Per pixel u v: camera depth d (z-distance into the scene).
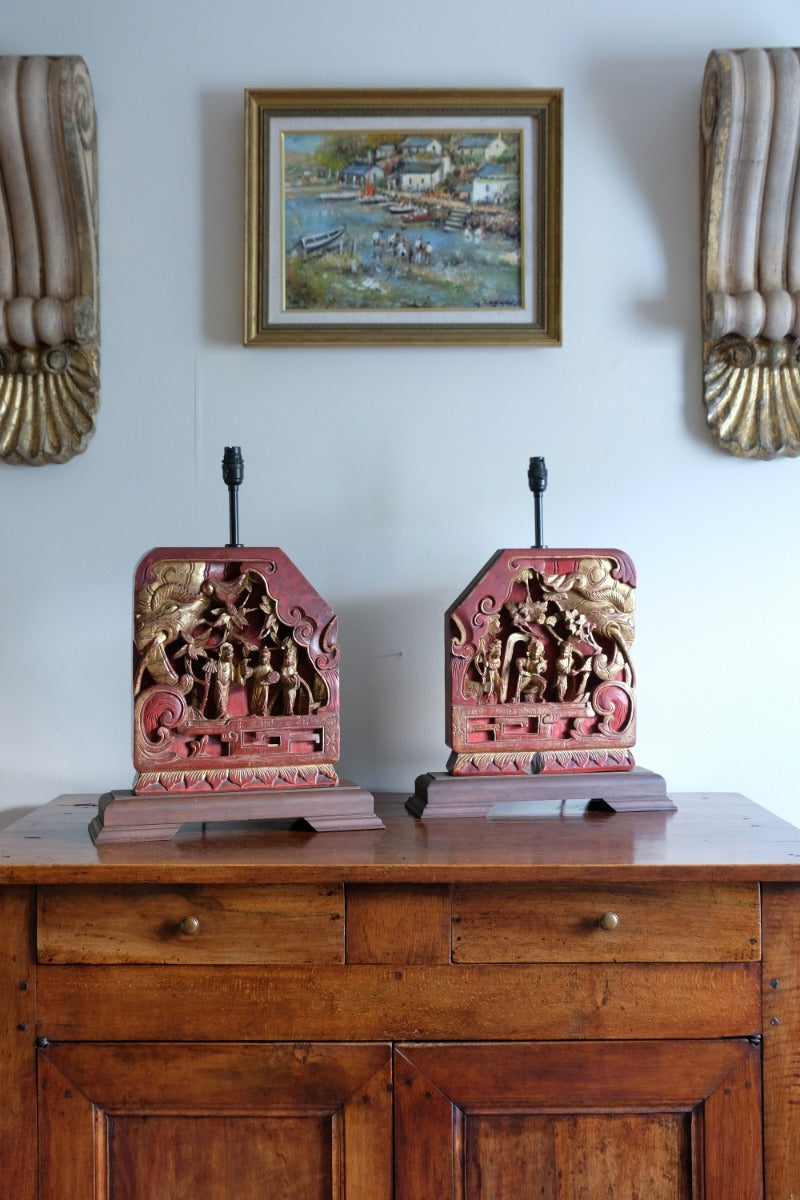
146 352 1.97
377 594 1.98
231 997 1.46
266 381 1.97
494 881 1.44
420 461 1.98
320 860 1.45
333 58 1.98
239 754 1.65
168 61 1.97
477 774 1.75
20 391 1.93
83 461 1.96
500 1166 1.47
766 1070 1.47
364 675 1.98
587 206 2.00
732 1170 1.47
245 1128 1.47
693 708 2.00
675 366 2.00
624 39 1.99
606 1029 1.47
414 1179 1.46
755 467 2.00
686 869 1.42
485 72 1.98
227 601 1.65
